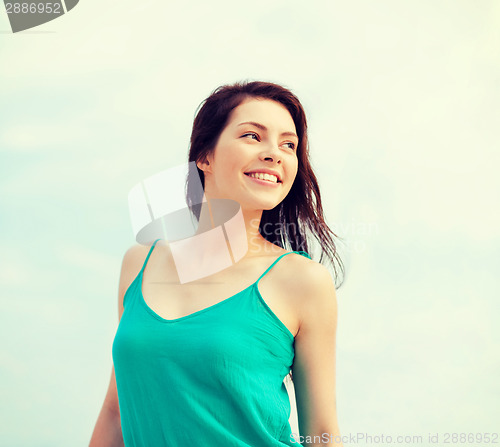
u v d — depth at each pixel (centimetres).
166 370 214
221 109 241
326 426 228
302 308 227
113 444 254
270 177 233
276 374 223
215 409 210
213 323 217
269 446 210
